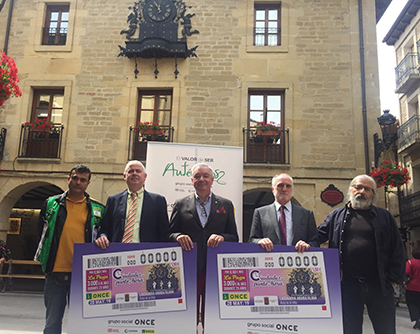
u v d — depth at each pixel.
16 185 10.80
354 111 10.82
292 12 11.41
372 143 10.62
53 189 13.93
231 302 3.26
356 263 3.61
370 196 3.70
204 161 5.96
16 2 11.84
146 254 3.32
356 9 11.35
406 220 14.46
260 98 11.23
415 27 15.98
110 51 11.42
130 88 11.20
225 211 3.81
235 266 3.31
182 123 10.98
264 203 15.27
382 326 3.51
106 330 3.22
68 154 10.92
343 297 3.63
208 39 11.38
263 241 3.37
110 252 3.32
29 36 11.60
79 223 3.86
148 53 11.15
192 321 3.23
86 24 11.59
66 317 7.36
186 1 11.59
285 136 10.83
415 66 15.64
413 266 7.52
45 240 3.76
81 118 11.10
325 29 11.29
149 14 11.45
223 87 11.11
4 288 10.66
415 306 7.47
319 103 10.92
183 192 5.85
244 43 11.31
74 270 3.29
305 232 3.78
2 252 10.48
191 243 3.33
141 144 10.95
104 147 10.94
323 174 10.55
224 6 11.54
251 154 10.79
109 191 10.73
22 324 6.52
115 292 3.27
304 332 3.23
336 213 3.90
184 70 11.23
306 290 3.30
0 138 10.87
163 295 3.27
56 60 11.42
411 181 14.93
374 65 11.04
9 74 6.80
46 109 11.45
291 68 11.12
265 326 3.23
